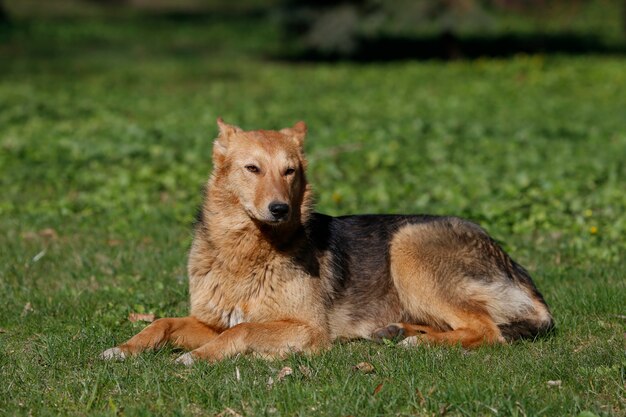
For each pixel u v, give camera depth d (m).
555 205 13.48
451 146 19.28
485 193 14.50
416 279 8.07
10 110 23.55
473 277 7.97
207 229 7.65
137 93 29.31
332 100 27.69
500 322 7.93
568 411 5.88
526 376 6.55
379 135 20.03
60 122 21.98
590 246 11.19
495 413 5.81
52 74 33.47
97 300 9.10
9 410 6.05
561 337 7.88
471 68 35.12
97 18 53.06
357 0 36.94
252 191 7.29
